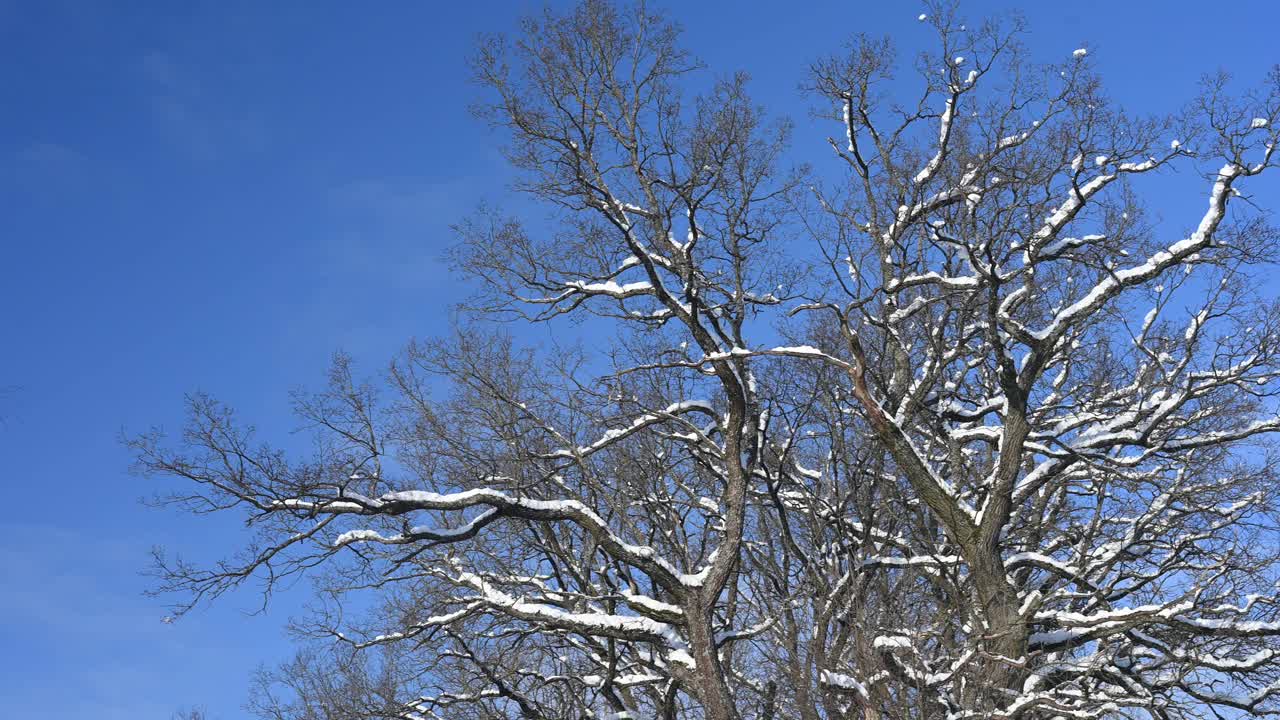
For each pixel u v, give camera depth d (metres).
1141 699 16.48
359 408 17.06
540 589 19.31
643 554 17.34
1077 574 18.22
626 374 20.05
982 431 20.41
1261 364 18.75
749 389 20.11
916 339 21.23
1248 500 20.08
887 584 19.69
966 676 16.84
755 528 22.06
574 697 20.20
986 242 18.14
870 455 20.62
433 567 19.30
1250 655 18.08
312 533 16.50
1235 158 17.12
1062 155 17.86
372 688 24.00
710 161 18.17
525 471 19.06
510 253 19.08
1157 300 19.06
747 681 19.16
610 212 18.22
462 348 19.33
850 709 17.05
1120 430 18.44
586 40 18.19
